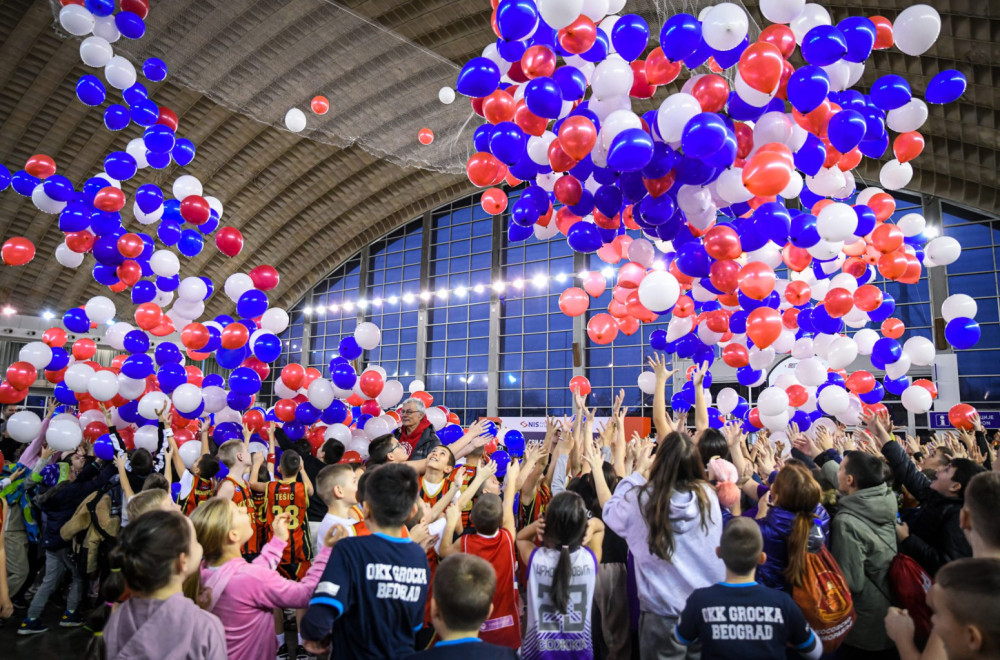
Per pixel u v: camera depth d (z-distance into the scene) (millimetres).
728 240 3510
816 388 5344
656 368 3354
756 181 2867
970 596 1116
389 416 6113
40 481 4641
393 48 14305
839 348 4832
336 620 1859
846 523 2449
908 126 4242
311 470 4543
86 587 4707
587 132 3045
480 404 19719
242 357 5289
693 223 3654
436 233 21656
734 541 1902
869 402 5793
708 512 2260
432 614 1595
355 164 19188
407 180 20234
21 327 17516
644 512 2275
